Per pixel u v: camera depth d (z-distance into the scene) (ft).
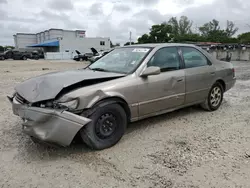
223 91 17.37
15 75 43.01
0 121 14.87
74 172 8.93
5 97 22.17
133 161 9.68
